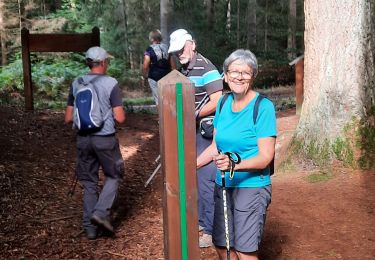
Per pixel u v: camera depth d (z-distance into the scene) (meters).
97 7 21.81
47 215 4.61
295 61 8.45
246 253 2.91
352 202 4.54
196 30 20.16
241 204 2.88
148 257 3.92
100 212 4.16
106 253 3.97
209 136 3.84
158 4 22.22
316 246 3.86
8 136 6.93
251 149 2.86
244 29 23.53
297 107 8.48
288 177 5.32
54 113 9.02
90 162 4.30
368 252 3.72
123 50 21.92
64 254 3.92
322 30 5.47
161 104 2.45
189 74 3.89
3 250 3.88
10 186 5.13
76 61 18.47
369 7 5.32
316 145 5.46
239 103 2.88
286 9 25.06
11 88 12.98
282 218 4.32
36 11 22.81
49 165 5.92
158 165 5.97
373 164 5.20
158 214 4.83
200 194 3.86
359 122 5.32
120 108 4.21
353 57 5.32
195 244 2.56
